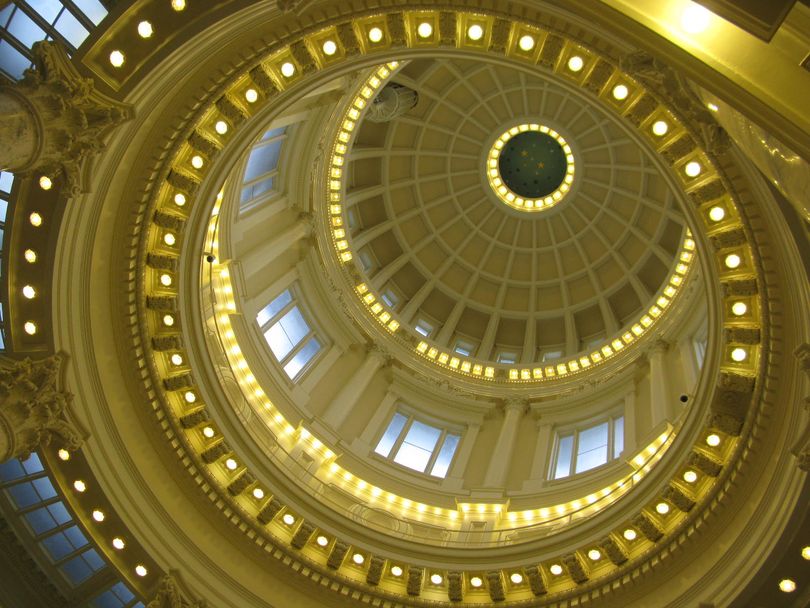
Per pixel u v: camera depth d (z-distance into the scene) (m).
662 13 6.87
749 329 14.25
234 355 21.06
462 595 16.86
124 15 12.17
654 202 34.03
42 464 15.04
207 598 15.80
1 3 11.91
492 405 27.72
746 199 13.19
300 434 22.19
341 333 28.08
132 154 14.33
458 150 37.22
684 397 19.73
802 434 12.43
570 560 16.31
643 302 33.72
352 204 34.72
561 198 36.62
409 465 25.33
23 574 16.34
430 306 36.91
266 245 24.02
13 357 14.12
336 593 16.88
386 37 14.58
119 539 15.52
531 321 36.03
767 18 5.98
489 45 14.46
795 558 13.07
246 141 15.82
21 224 13.38
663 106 13.34
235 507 16.84
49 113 11.64
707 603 14.15
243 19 13.12
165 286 16.33
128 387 16.22
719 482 14.70
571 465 24.27
